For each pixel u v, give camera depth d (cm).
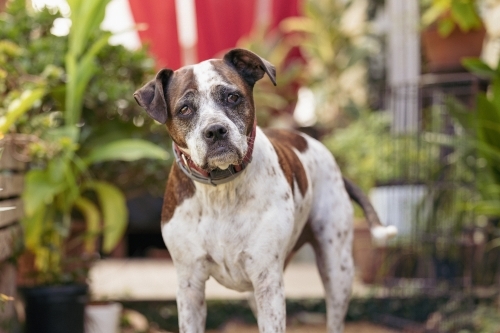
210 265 258
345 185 341
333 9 876
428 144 480
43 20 423
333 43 876
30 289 354
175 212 258
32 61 398
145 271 612
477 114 409
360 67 905
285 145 294
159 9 747
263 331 253
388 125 609
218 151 228
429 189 467
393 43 626
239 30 822
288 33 889
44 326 352
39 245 380
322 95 862
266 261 253
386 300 490
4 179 326
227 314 493
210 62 248
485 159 412
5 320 335
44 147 346
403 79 616
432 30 505
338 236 308
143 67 430
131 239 764
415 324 464
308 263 672
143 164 423
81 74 379
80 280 383
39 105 380
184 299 261
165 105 240
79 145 405
